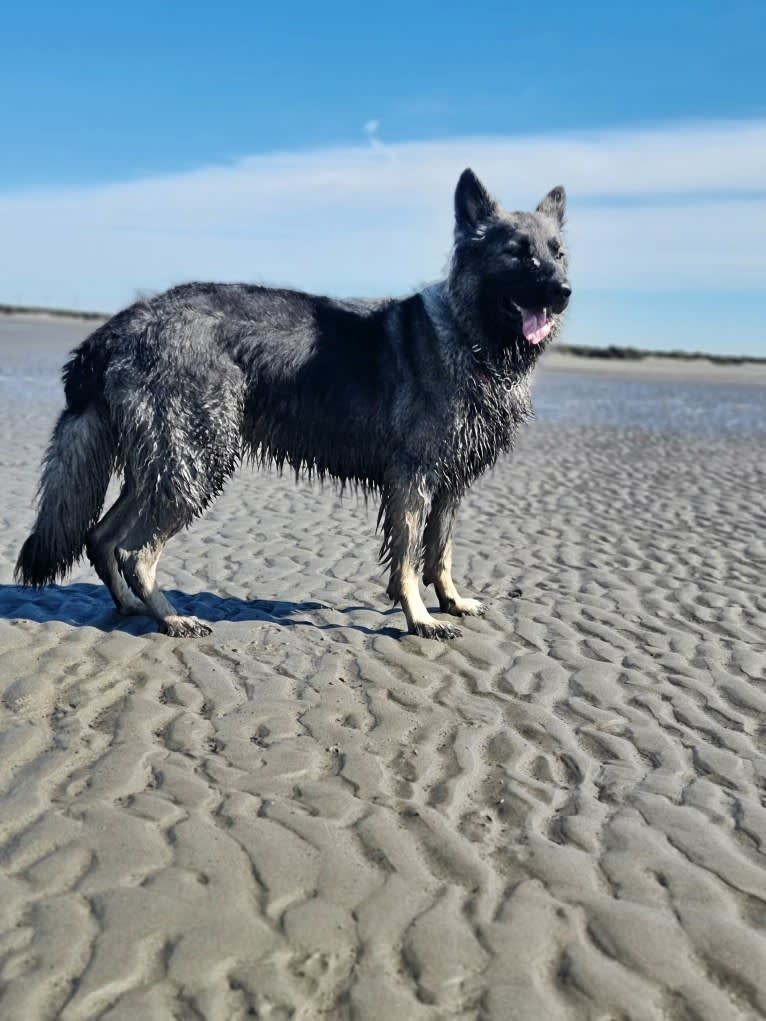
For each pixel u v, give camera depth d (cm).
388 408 161
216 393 154
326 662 145
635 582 199
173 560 205
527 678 142
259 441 167
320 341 160
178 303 155
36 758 109
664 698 135
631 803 104
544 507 288
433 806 102
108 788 102
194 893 84
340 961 76
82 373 157
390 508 162
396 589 161
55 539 158
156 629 156
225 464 158
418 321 162
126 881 85
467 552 224
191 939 78
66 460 157
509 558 219
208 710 125
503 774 110
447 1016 71
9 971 74
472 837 96
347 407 162
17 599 170
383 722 123
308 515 260
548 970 77
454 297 161
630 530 256
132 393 152
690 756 117
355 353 161
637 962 78
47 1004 71
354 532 240
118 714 122
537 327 159
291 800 101
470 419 161
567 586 195
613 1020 71
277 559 209
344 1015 71
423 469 161
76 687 130
